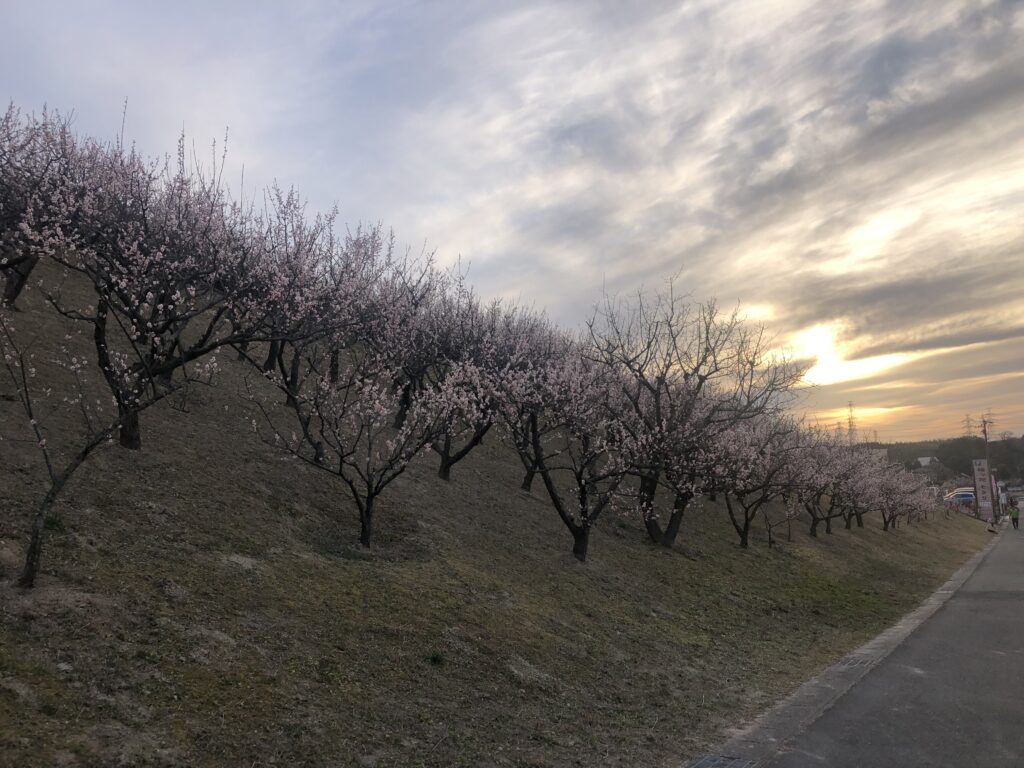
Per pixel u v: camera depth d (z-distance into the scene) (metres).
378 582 8.59
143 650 5.32
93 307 16.45
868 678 8.27
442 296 19.92
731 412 19.89
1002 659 9.04
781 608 14.38
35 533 5.73
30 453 8.59
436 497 14.06
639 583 13.30
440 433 11.91
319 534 9.90
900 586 20.55
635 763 5.62
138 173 12.59
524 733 5.89
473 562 11.00
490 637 7.92
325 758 4.70
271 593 7.23
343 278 15.56
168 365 10.34
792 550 23.27
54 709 4.32
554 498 13.57
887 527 42.28
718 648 10.42
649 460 16.61
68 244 10.85
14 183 11.90
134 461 9.59
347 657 6.36
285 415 15.39
